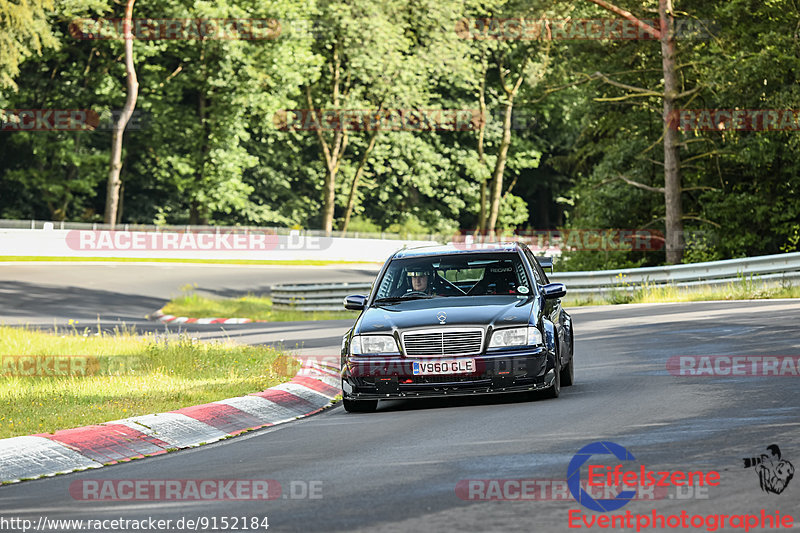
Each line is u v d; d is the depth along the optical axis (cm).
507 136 19212
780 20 8281
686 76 8806
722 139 8575
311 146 19400
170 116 16362
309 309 8500
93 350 4588
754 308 5256
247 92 15875
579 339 4559
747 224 8562
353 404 2983
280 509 1695
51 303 9112
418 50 17212
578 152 9962
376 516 1598
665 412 2492
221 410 2836
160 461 2298
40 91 16412
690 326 4644
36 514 1772
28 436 2361
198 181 16625
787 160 8319
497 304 2972
